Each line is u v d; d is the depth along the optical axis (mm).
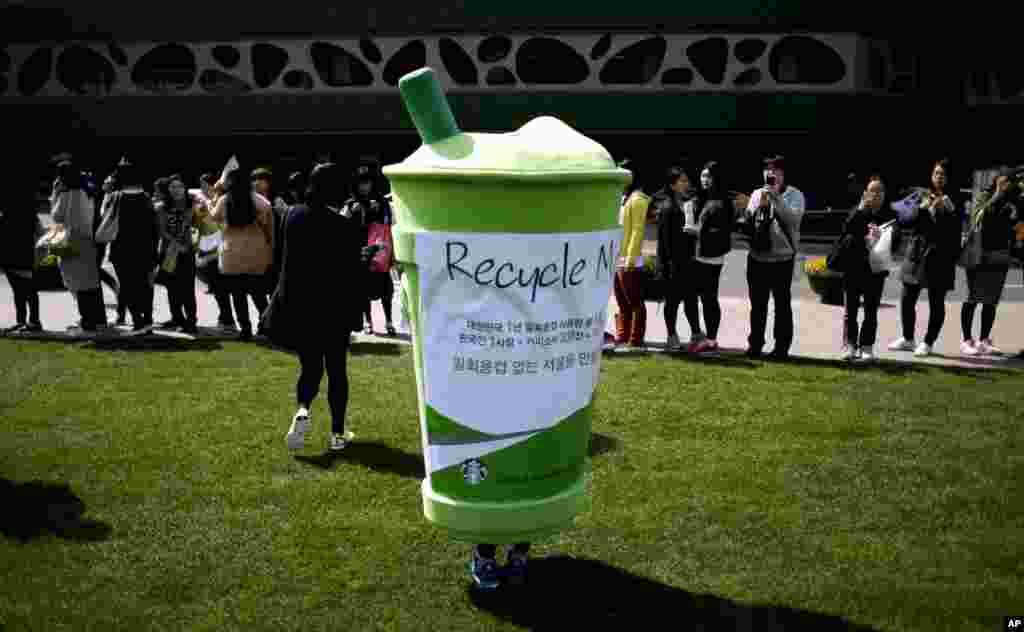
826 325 10664
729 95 30531
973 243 8719
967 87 32688
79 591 3982
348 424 6469
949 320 11125
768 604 3887
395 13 31625
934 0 29422
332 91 32719
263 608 3857
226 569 4207
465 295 3543
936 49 31547
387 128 32656
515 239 3469
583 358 3717
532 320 3553
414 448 5961
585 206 3541
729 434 6270
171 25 32688
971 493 5164
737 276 16234
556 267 3533
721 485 5293
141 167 9492
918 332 10273
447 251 3516
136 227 9258
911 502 5035
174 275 9602
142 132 33812
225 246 9133
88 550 4383
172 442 6023
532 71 32250
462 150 3510
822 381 7766
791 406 6973
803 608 3850
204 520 4754
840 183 31062
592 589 4035
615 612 3832
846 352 8578
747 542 4523
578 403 3730
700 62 31156
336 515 4840
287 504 4984
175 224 9516
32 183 9773
